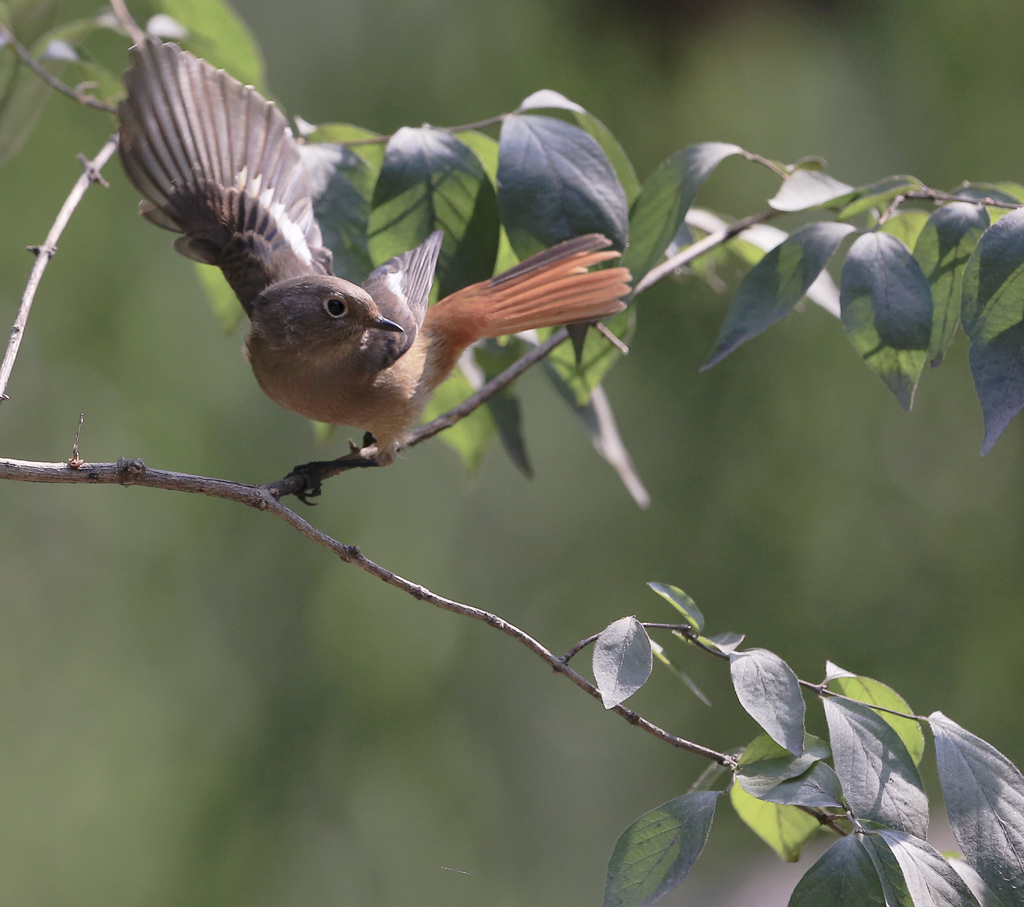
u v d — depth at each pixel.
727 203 13.84
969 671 12.86
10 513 13.27
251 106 5.42
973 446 13.80
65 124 12.81
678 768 13.15
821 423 13.84
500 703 13.66
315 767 13.06
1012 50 13.73
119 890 12.52
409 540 13.79
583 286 5.23
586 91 13.62
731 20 13.69
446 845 13.02
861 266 4.41
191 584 13.48
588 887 12.97
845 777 3.56
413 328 5.38
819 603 13.30
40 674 13.05
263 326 5.30
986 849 3.46
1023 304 3.88
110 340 13.24
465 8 13.05
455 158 5.27
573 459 14.02
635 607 13.50
